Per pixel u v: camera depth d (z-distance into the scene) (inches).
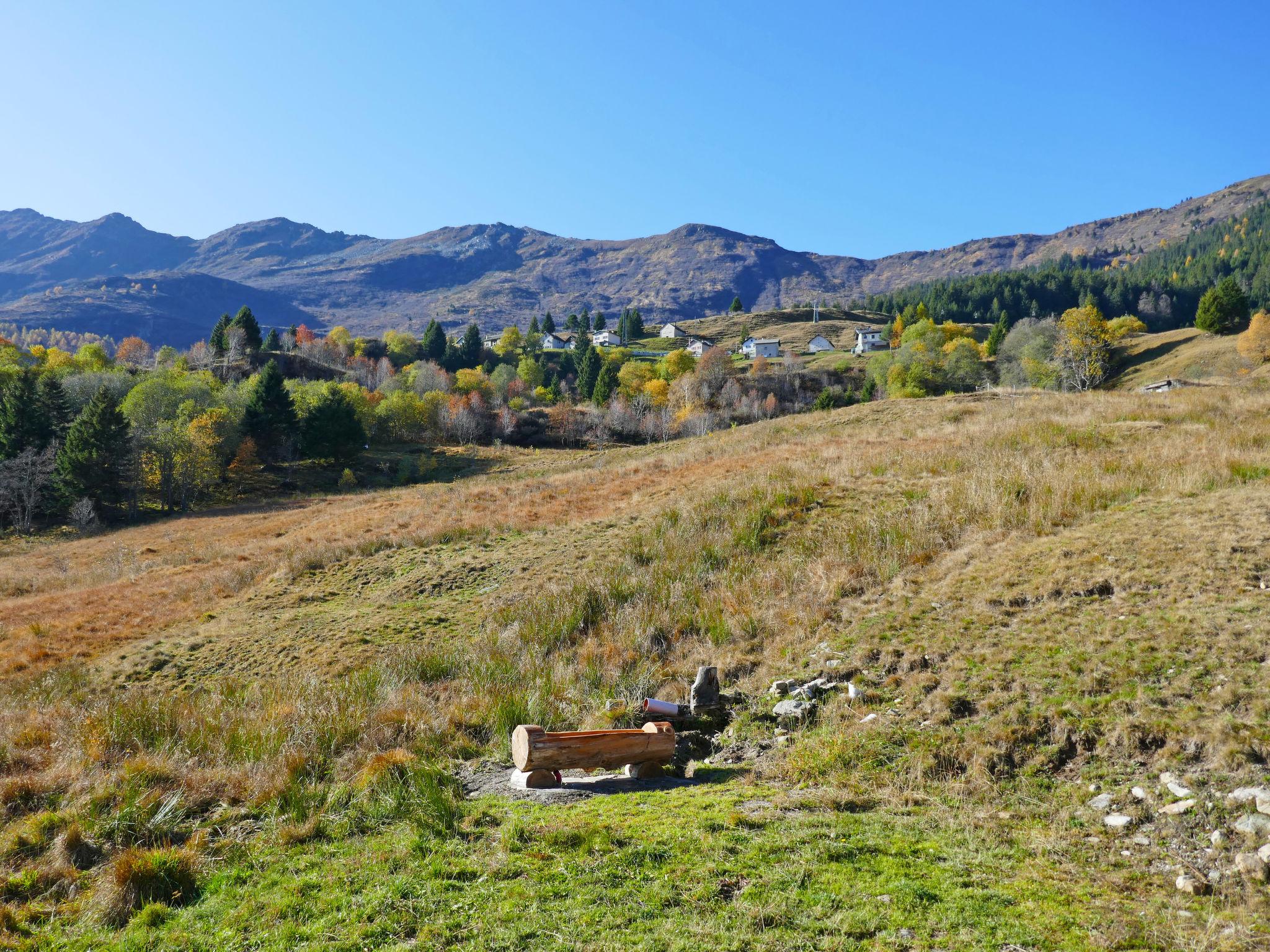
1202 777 259.1
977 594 450.3
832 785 300.4
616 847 241.4
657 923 197.5
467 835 261.7
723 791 302.2
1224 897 207.8
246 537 1439.5
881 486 758.5
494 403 4121.6
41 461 2218.3
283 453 2891.2
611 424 3742.6
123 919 228.8
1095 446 775.1
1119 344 4033.0
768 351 6018.7
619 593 620.7
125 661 695.7
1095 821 254.8
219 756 359.9
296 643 674.2
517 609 641.0
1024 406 1161.4
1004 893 210.5
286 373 4333.2
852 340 6574.8
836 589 514.6
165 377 2962.6
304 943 200.7
